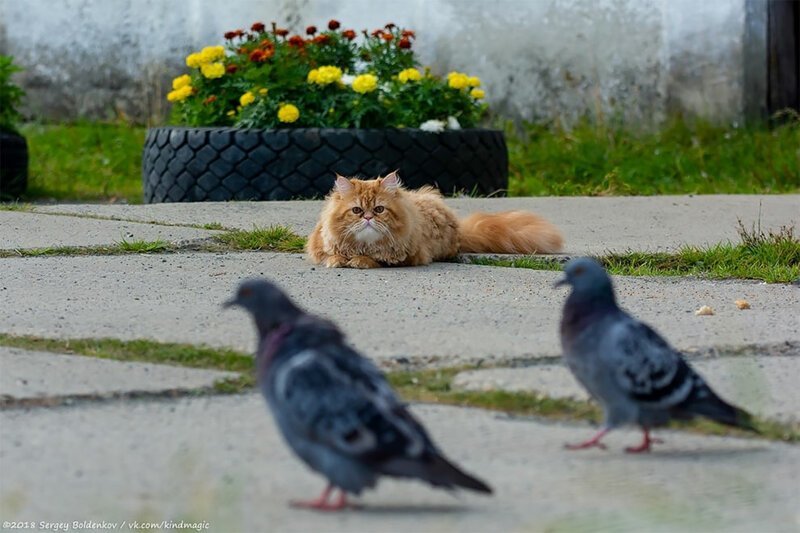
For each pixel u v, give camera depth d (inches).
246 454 178.9
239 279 307.0
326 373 149.1
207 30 671.1
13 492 163.3
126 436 186.2
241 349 231.6
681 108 642.8
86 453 178.7
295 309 163.8
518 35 647.1
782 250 347.9
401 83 501.0
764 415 197.0
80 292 285.3
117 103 686.5
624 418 177.2
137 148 641.6
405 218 332.5
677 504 161.3
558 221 417.7
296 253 351.9
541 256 352.8
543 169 603.5
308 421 147.3
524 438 188.9
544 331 249.3
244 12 665.0
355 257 330.0
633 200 473.4
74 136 660.1
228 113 501.7
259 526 151.8
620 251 356.2
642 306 279.3
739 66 637.9
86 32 686.5
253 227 380.2
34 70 690.8
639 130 641.6
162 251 344.5
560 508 159.3
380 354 227.9
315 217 406.6
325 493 159.0
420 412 199.9
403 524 152.9
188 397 206.7
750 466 177.5
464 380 213.9
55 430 188.7
